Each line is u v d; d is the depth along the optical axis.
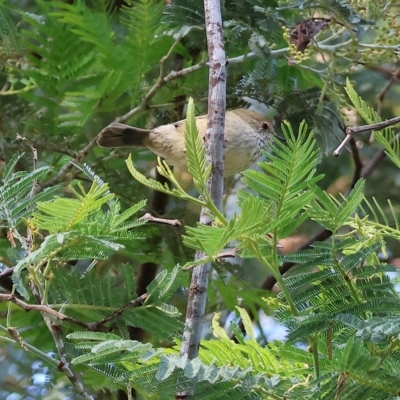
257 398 3.96
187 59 9.41
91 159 9.17
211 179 4.88
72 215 4.42
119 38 9.88
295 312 4.14
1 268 8.23
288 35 7.07
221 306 9.50
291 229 4.19
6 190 4.79
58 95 9.09
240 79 9.12
